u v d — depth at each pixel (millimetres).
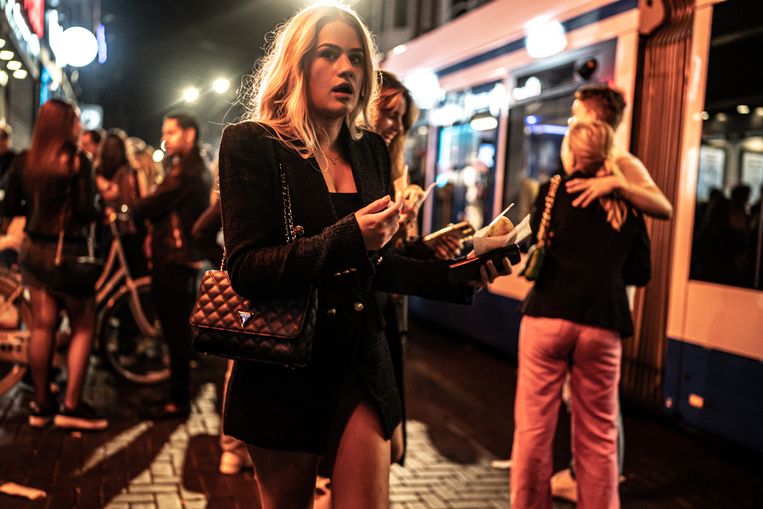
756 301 4668
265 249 1822
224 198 1895
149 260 5203
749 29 4852
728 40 5035
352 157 2146
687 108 5355
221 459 4293
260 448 2016
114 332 7145
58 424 4730
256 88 2266
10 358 4891
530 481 3309
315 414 1967
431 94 9375
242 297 1874
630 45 5855
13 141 10203
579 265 3244
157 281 5125
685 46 5418
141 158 7586
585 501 3246
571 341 3236
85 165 4578
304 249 1785
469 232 2822
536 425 3320
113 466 4191
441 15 18359
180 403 5211
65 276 4539
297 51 1996
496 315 7629
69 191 4539
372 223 1787
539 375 3324
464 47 8594
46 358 4742
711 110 5145
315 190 1967
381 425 2107
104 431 4809
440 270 2174
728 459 4906
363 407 2100
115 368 6027
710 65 5184
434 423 5406
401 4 20156
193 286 5246
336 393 1988
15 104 10141
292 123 2004
